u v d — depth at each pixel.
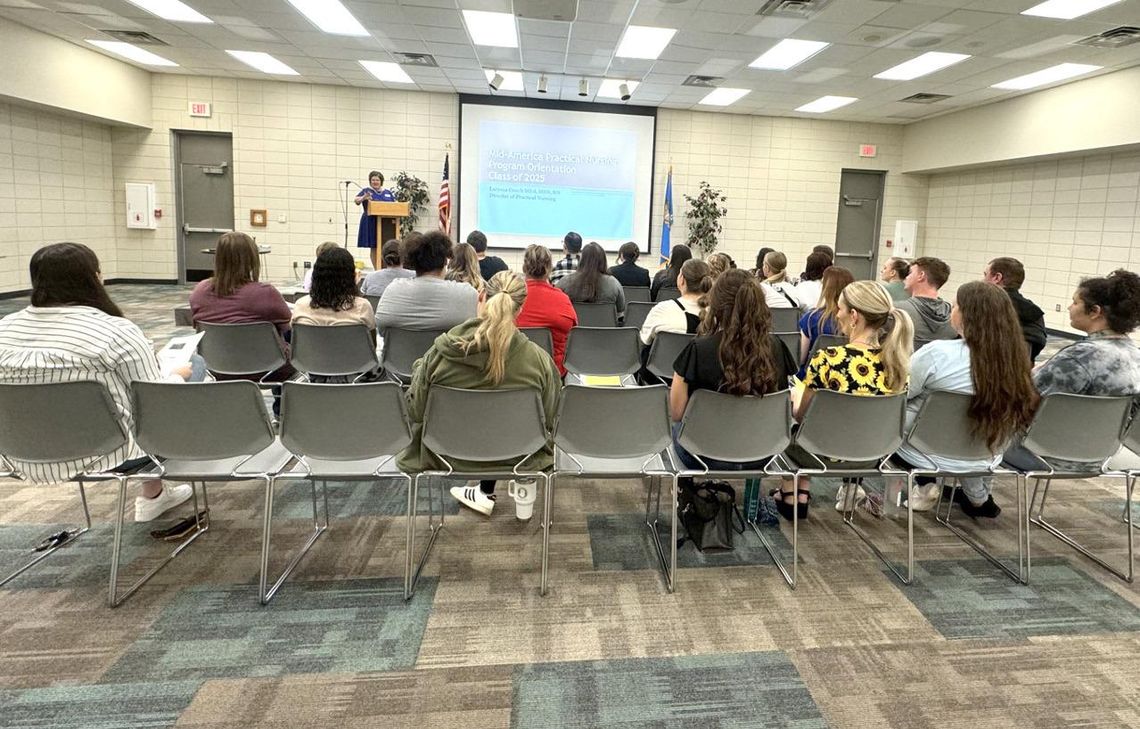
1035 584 2.41
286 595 2.22
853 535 2.78
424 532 2.72
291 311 3.82
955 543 2.73
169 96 9.78
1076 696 1.81
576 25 6.51
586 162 10.35
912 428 2.34
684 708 1.74
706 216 10.46
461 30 6.87
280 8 6.43
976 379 2.28
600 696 1.77
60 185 8.89
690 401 2.22
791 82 8.38
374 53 7.91
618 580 2.37
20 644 1.92
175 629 2.01
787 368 2.40
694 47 7.06
